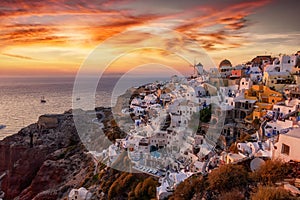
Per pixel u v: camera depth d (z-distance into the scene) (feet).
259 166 46.32
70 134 201.05
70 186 121.29
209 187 45.62
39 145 193.47
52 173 150.82
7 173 191.52
